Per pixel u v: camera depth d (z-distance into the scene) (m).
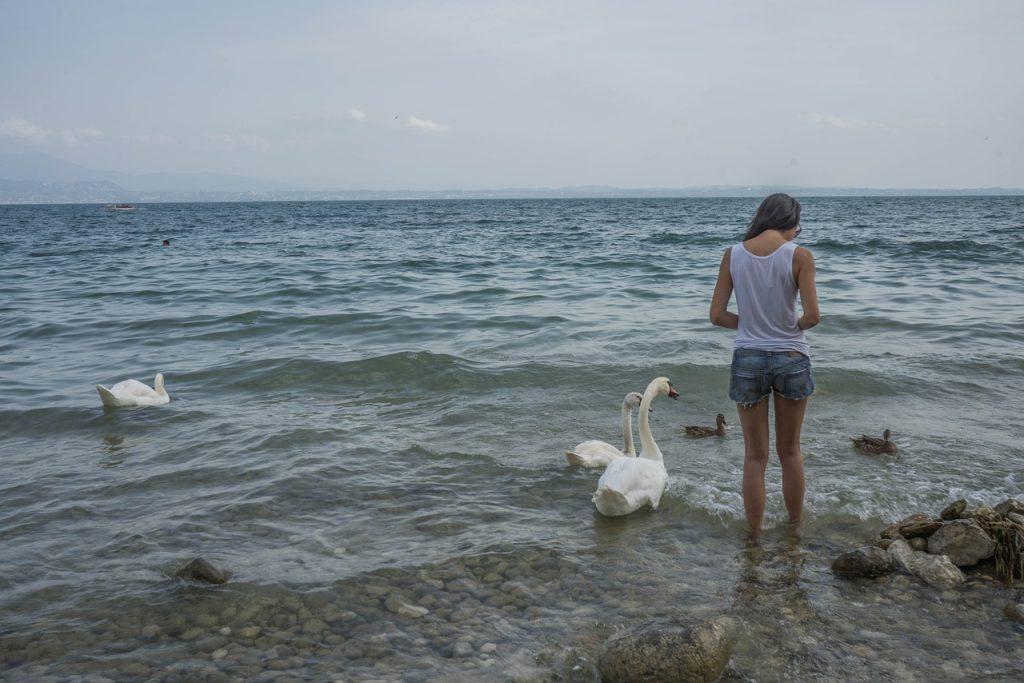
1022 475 6.31
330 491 6.13
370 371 10.23
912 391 9.01
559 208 146.62
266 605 4.33
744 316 4.95
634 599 4.37
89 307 17.06
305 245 41.22
